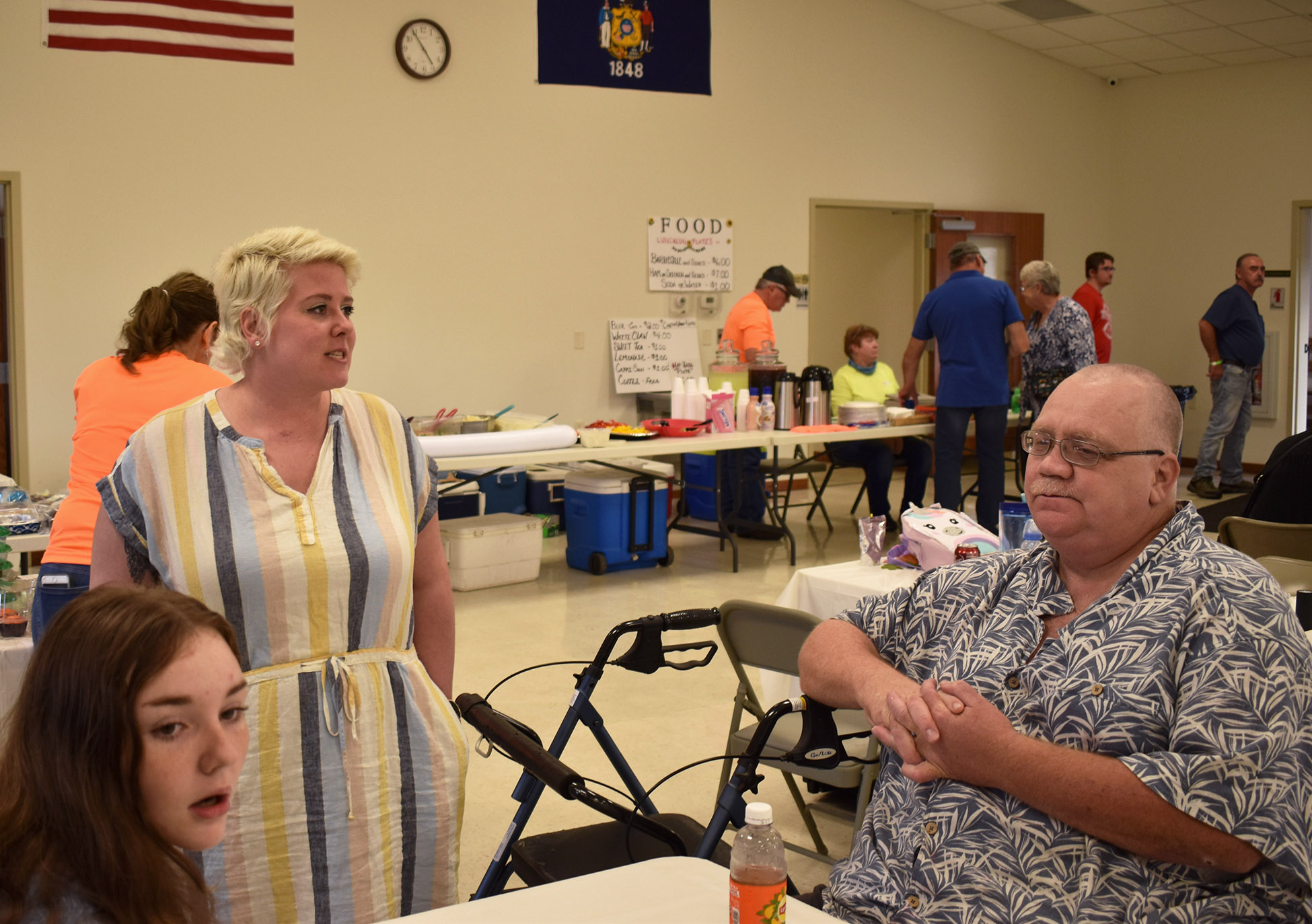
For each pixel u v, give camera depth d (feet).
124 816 3.37
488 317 24.49
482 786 11.09
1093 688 4.85
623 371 26.16
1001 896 4.75
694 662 7.67
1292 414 32.63
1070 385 5.29
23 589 10.26
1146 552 5.00
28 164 19.83
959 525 10.85
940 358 21.90
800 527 24.81
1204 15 28.68
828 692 5.73
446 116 23.63
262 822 5.56
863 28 29.37
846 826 10.30
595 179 25.61
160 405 8.64
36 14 19.70
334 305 5.78
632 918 4.42
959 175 31.94
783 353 28.94
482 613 17.51
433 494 6.52
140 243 20.83
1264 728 4.44
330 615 5.76
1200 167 34.01
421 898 6.14
